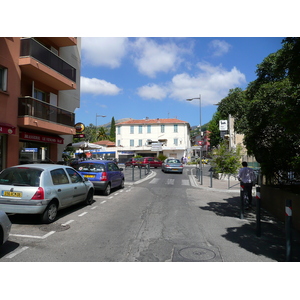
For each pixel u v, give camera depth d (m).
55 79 15.66
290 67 5.38
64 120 16.61
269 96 8.09
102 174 11.59
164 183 18.03
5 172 6.90
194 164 48.69
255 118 8.55
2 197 6.50
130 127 58.59
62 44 17.61
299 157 7.48
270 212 9.10
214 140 58.25
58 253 4.86
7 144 12.36
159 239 5.82
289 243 4.61
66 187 7.69
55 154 18.08
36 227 6.54
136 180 19.47
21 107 13.03
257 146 9.11
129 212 8.62
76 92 20.88
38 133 15.28
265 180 10.56
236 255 4.96
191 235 6.20
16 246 5.18
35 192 6.48
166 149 56.31
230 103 19.48
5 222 4.70
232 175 20.72
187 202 10.87
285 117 5.27
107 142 65.69
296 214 6.98
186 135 58.19
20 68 13.27
